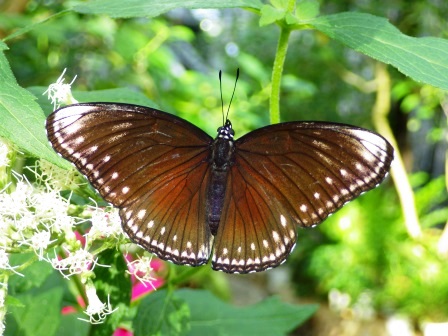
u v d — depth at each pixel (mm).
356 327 712
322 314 735
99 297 156
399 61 144
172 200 151
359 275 742
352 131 146
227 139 157
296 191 152
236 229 153
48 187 147
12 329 195
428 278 714
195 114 390
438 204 862
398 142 881
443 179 788
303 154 151
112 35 416
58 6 403
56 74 418
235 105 403
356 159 145
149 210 148
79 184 151
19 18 335
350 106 821
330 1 677
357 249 748
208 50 760
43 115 119
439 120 762
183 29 446
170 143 153
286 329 243
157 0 156
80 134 140
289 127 153
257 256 151
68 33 405
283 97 627
